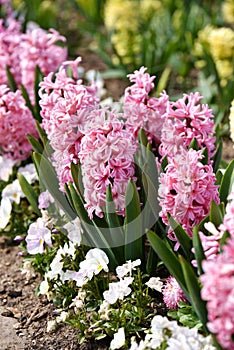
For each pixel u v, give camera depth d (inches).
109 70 276.5
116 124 138.4
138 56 281.0
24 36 200.2
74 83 165.6
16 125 181.9
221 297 99.9
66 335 148.2
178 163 131.6
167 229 146.5
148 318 145.5
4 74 209.2
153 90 253.3
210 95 231.3
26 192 169.0
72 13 361.4
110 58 286.2
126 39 270.1
